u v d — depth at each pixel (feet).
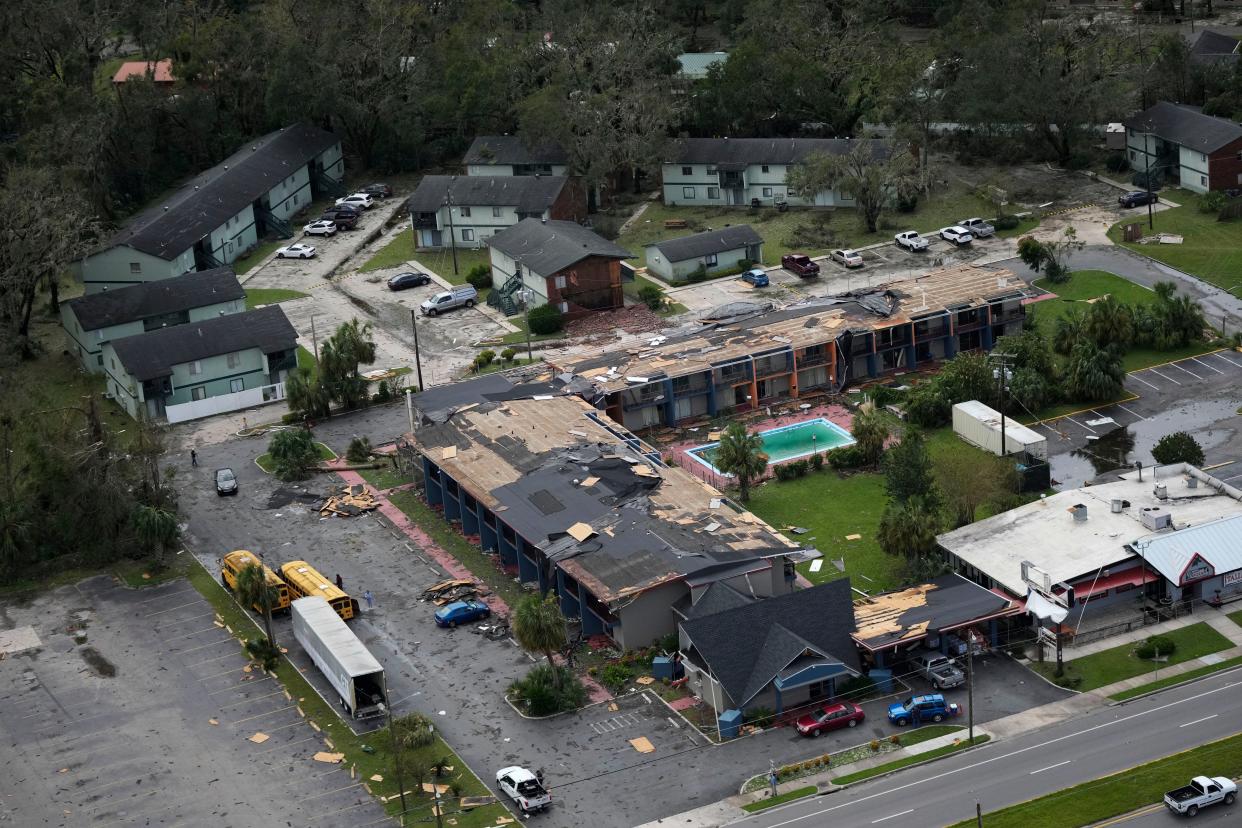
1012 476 404.16
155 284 533.96
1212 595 355.15
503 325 540.93
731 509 374.63
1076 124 637.30
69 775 318.04
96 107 626.23
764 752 311.27
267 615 352.28
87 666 357.20
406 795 303.48
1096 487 387.96
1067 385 458.50
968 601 342.23
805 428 455.63
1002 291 498.28
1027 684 328.90
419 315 554.05
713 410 465.47
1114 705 319.47
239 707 337.31
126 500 402.72
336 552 399.65
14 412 428.15
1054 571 351.05
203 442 468.34
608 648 350.02
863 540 388.16
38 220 522.06
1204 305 513.45
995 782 297.53
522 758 314.35
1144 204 602.03
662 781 304.09
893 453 390.01
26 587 393.70
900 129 612.70
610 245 552.82
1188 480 385.91
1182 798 284.82
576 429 419.74
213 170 651.66
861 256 576.20
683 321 529.04
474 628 361.71
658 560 351.67
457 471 403.75
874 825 287.48
